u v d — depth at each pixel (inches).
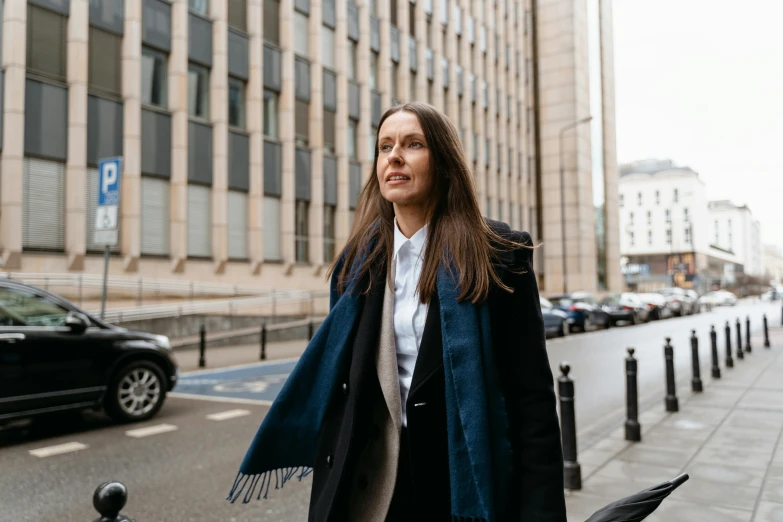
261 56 805.9
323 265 892.6
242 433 257.6
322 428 61.8
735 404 301.4
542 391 56.4
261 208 791.7
